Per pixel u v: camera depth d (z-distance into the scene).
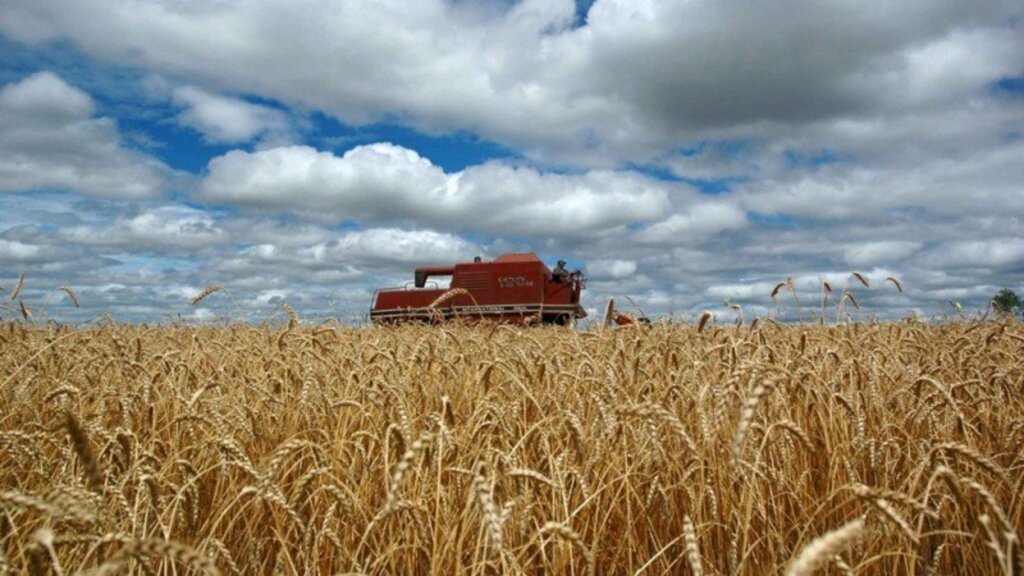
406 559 3.89
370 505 4.58
